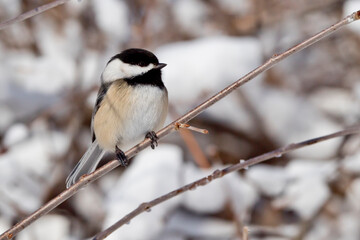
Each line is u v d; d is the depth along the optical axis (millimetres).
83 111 10578
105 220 9094
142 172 9141
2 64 11367
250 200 9062
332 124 11023
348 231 9812
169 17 12203
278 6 12586
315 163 10078
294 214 9578
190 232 8812
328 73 12383
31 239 9500
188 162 10195
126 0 11703
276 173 9516
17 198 9844
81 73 10492
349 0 12039
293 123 10836
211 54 10492
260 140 10734
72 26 11648
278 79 11352
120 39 11383
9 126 10805
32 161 10188
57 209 10117
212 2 12797
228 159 10578
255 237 9195
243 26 12500
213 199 8891
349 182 9758
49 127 10656
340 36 12367
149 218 8734
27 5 11797
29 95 10914
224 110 10586
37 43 11773
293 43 12383
